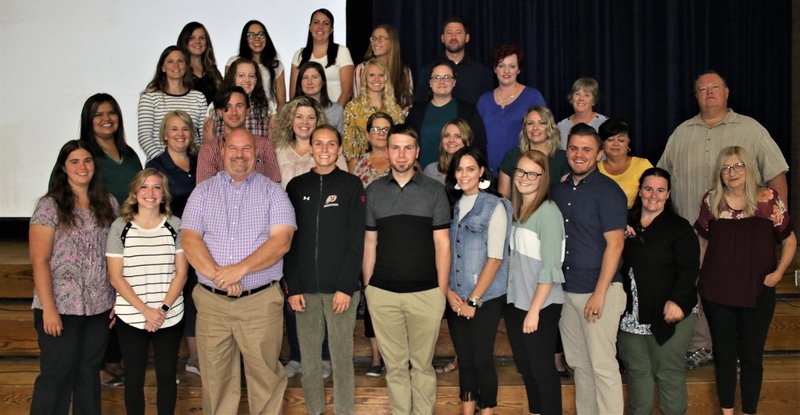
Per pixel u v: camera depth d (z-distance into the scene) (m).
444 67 3.55
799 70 5.01
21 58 4.89
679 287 2.88
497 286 2.87
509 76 3.68
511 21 4.96
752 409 3.08
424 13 4.87
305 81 3.76
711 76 3.48
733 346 3.06
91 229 2.80
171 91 3.88
